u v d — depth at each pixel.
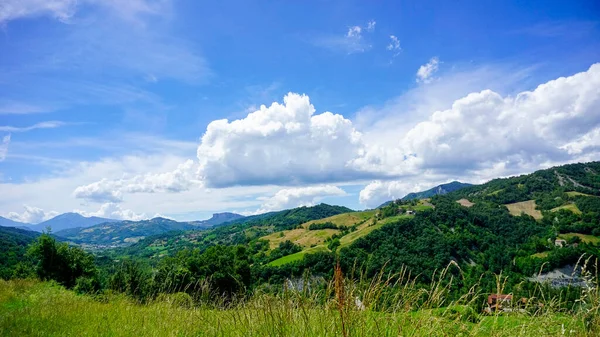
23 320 8.48
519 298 3.71
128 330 6.61
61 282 31.89
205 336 5.21
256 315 4.63
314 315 4.06
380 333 3.53
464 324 3.48
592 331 3.38
